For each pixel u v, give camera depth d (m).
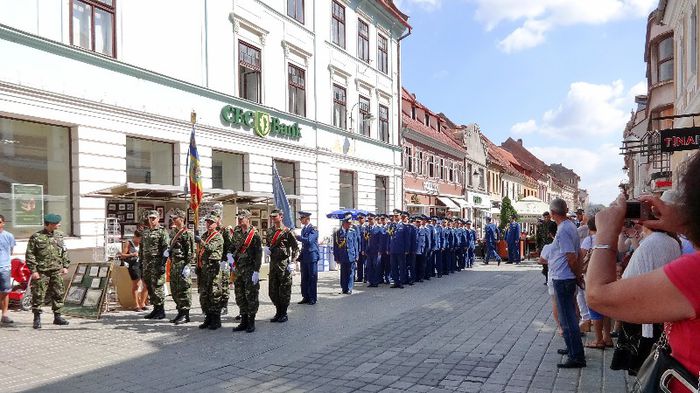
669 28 19.75
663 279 1.66
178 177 15.47
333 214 20.06
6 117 11.41
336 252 14.02
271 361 6.76
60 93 12.02
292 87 21.11
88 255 11.51
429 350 7.32
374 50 28.19
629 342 4.75
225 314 10.41
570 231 6.41
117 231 13.07
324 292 14.13
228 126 17.39
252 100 18.77
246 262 8.71
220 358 6.91
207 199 15.40
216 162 17.45
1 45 10.97
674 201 1.83
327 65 23.41
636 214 1.95
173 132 15.21
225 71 17.33
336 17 24.61
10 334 8.43
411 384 5.75
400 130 30.69
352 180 26.00
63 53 12.16
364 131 27.11
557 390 5.52
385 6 28.17
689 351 1.72
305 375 6.11
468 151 43.88
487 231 24.73
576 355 6.31
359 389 5.58
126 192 12.77
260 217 18.36
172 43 15.36
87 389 5.56
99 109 12.97
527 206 31.94
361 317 10.06
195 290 13.87
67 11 12.38
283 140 20.19
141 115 14.14
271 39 19.66
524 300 12.31
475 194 44.97
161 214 14.68
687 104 15.30
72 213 12.56
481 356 6.97
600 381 5.79
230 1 17.55
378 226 15.55
